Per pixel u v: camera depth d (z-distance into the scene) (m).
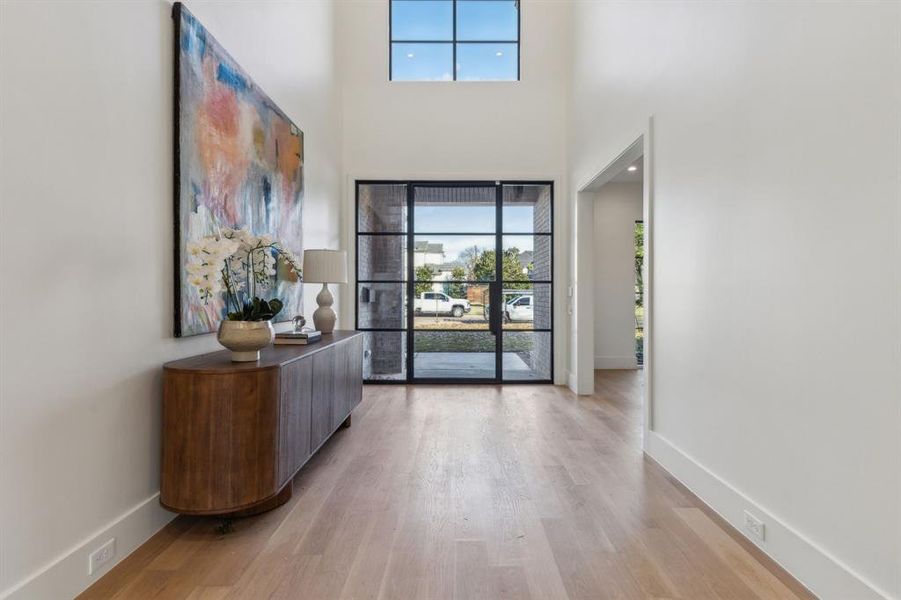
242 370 2.09
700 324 2.52
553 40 5.77
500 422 4.03
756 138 2.04
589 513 2.34
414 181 5.77
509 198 5.80
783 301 1.88
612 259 7.03
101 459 1.81
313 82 4.55
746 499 2.10
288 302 3.74
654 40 3.07
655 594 1.71
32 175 1.52
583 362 5.17
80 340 1.71
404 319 5.80
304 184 4.23
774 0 1.93
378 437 3.60
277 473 2.24
